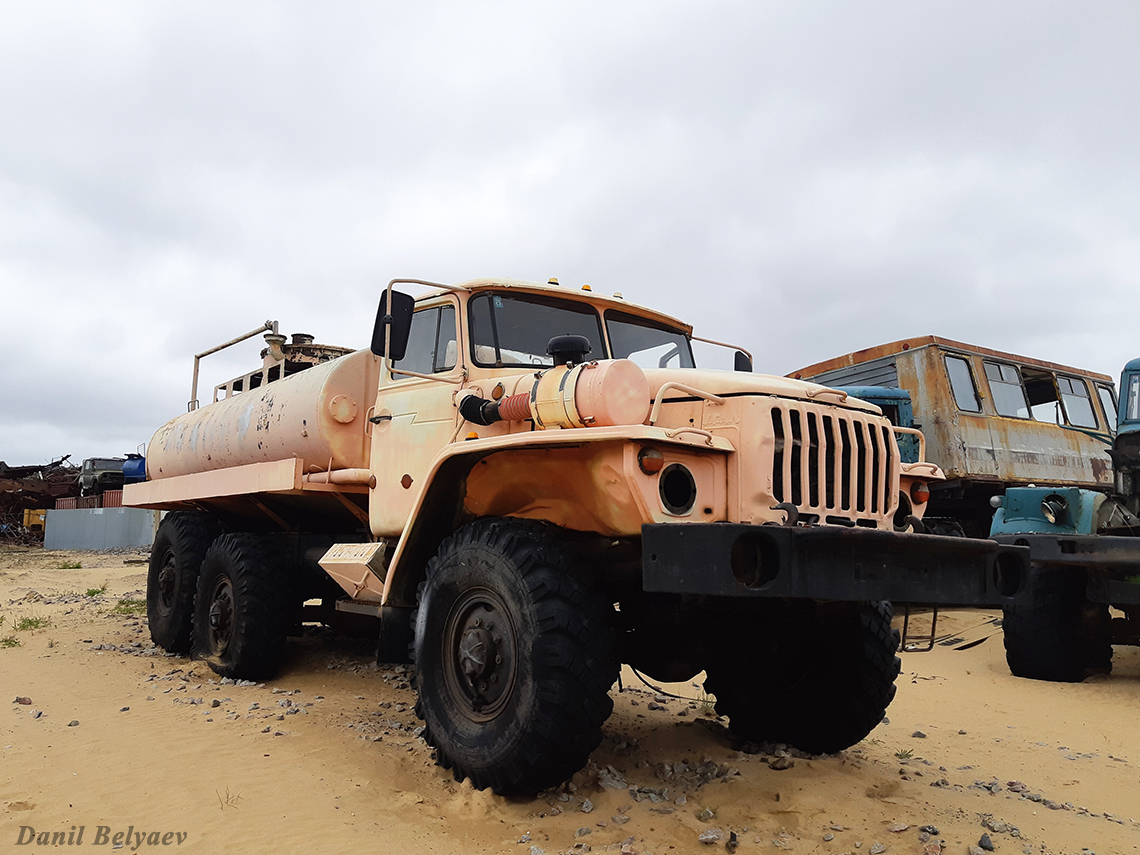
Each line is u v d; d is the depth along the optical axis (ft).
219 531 24.97
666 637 13.73
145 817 11.32
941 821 11.41
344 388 18.98
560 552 11.93
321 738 15.19
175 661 23.34
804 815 11.38
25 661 22.84
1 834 10.69
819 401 12.59
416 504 13.66
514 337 15.64
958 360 37.70
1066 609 22.16
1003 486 38.32
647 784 12.70
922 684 22.17
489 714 12.09
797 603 12.63
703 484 11.59
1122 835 11.28
